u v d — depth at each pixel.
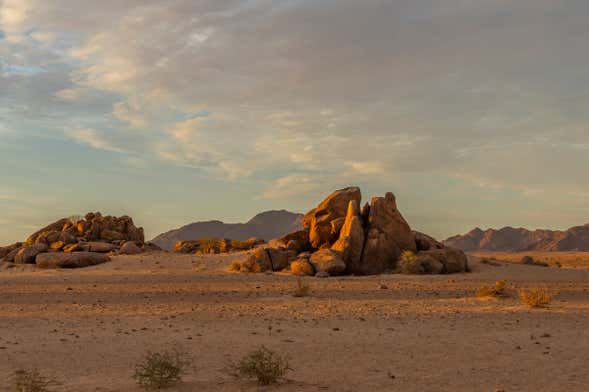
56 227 65.62
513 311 22.94
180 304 26.62
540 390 10.34
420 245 48.19
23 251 54.03
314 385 10.66
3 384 11.03
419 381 11.10
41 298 29.84
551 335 17.14
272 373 10.79
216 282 37.75
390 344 15.70
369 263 43.56
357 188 50.41
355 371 12.13
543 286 34.31
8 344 16.00
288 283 36.22
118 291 33.00
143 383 10.93
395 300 27.31
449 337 16.92
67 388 10.53
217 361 13.36
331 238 47.41
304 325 19.64
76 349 15.09
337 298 28.33
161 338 16.92
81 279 40.91
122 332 18.22
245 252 55.25
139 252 58.72
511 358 13.59
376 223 45.12
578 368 12.34
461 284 35.12
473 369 12.31
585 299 27.77
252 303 26.83
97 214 67.06
